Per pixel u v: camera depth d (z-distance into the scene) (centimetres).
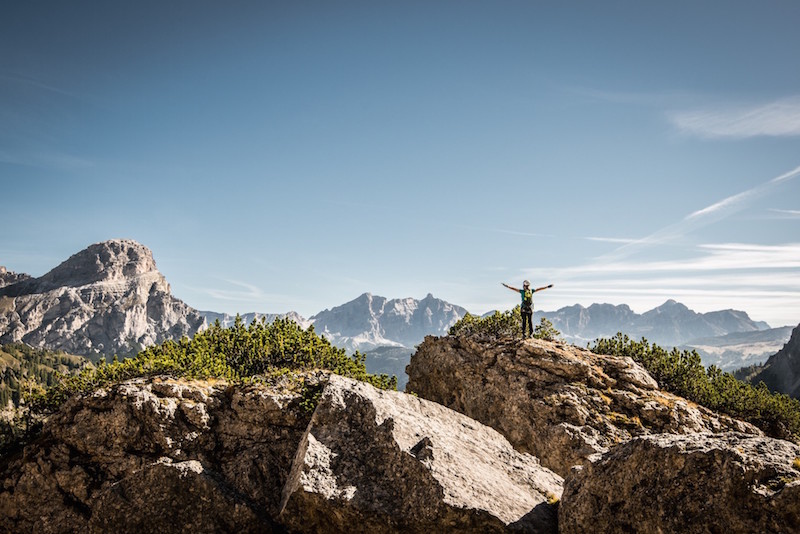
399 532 1454
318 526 1558
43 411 2319
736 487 1188
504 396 3023
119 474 1962
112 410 2052
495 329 3822
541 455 2677
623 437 2598
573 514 1458
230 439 2075
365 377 2880
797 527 1080
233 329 3028
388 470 1586
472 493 1484
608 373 3094
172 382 2208
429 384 3688
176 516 1722
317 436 1703
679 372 3341
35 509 1925
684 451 1309
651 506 1308
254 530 1730
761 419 3095
